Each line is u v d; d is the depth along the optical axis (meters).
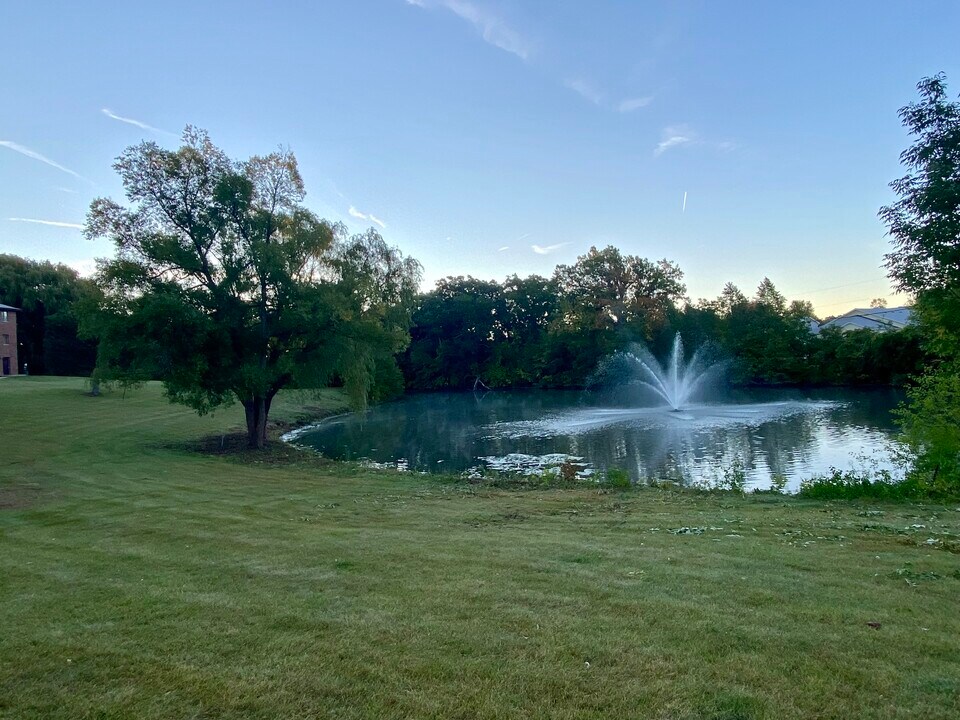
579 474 17.66
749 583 5.58
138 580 6.05
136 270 20.41
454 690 3.64
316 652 4.19
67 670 3.99
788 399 42.94
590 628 4.50
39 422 24.23
